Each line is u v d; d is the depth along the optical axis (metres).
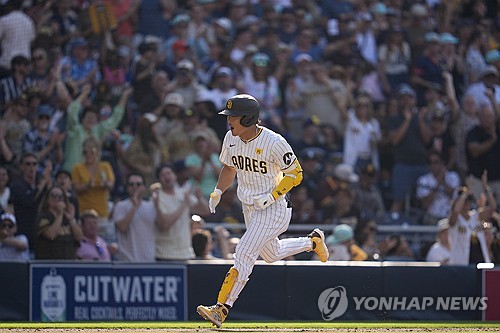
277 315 29.59
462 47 51.75
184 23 47.50
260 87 45.25
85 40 44.09
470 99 44.91
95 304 29.62
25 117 37.59
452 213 34.44
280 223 21.25
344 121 44.84
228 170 22.14
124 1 47.69
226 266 30.33
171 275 30.08
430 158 43.34
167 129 40.78
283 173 21.59
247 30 49.34
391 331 22.75
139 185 33.00
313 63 46.09
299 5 52.44
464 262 34.50
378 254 37.12
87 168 35.78
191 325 26.39
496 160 43.34
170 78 44.91
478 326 26.48
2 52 42.66
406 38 50.59
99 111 38.72
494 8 54.81
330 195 40.66
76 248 31.67
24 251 32.06
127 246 32.81
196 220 33.84
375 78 48.81
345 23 49.47
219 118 42.41
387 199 43.84
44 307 29.25
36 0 44.69
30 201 32.84
